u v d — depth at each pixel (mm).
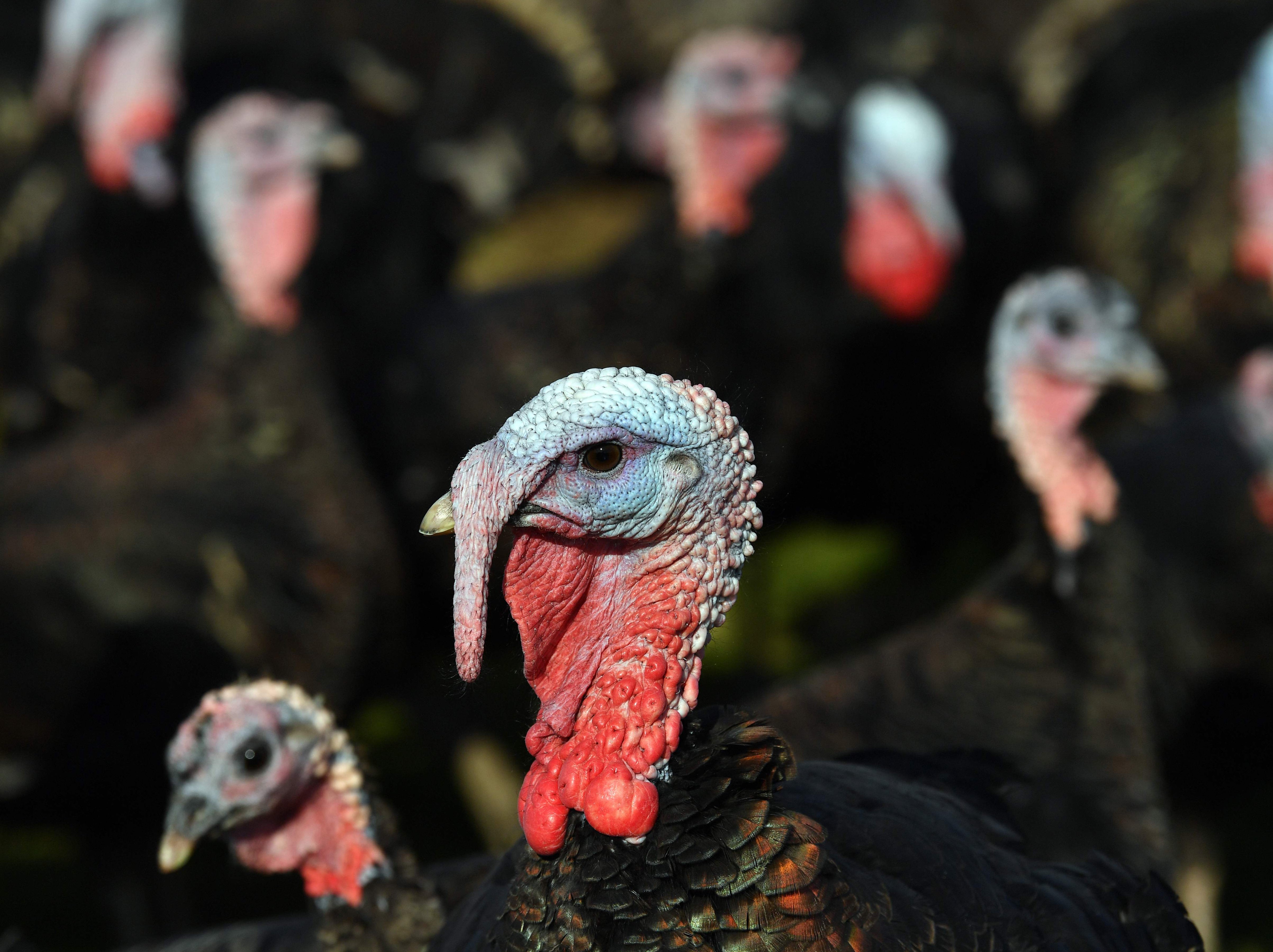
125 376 15867
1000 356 10000
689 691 5551
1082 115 17500
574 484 5363
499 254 20422
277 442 12109
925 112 14875
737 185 14812
